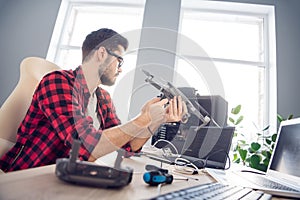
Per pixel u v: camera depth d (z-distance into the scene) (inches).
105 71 26.3
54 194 11.7
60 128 23.1
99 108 28.2
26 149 28.0
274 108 79.0
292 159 30.0
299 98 76.6
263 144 66.4
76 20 102.9
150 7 86.3
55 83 26.2
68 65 94.5
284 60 81.0
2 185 12.0
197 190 15.9
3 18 90.0
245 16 96.4
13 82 81.4
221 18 99.7
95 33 28.7
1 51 85.1
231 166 47.6
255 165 60.2
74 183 13.7
